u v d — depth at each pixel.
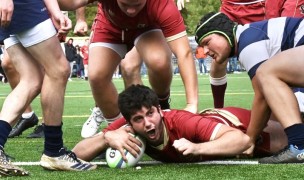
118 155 10.06
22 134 16.67
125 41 13.04
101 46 12.92
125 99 9.72
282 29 10.49
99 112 15.58
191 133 10.01
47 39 9.59
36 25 9.52
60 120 9.98
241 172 9.27
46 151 9.95
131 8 11.68
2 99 34.69
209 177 8.91
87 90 43.22
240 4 16.56
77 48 74.00
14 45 9.91
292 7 14.70
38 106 28.44
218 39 10.66
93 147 10.48
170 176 9.09
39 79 9.98
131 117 9.75
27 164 10.93
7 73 15.32
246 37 10.43
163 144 10.20
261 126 10.66
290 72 9.92
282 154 10.06
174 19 11.80
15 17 9.42
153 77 12.98
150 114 9.73
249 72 10.48
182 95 34.28
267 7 15.34
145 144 10.21
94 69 12.70
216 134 9.90
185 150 9.59
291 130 9.92
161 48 12.73
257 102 10.48
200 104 27.16
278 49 10.43
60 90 9.83
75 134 16.72
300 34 10.42
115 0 12.08
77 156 10.48
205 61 71.38
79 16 13.00
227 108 11.36
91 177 9.23
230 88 40.94
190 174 9.22
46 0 9.77
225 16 10.79
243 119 11.12
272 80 10.02
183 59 11.72
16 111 9.66
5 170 9.23
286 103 9.95
